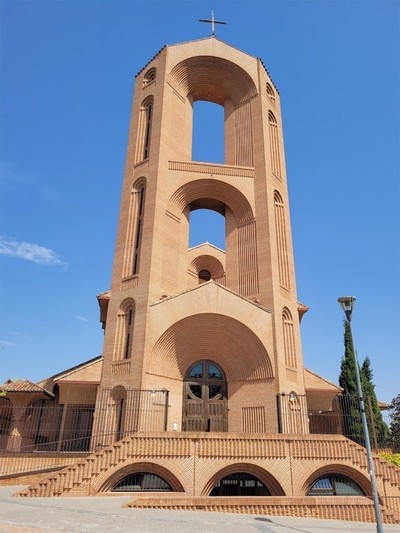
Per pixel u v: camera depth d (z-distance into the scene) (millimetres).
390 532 13344
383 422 29766
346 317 14031
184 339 25062
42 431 27391
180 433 17812
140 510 13438
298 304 30922
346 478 18766
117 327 25141
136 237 27578
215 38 33688
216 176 29562
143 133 31047
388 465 18438
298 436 18641
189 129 32469
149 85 32156
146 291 24609
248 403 24578
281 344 25516
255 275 27656
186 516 12953
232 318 25016
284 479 17875
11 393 26438
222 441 18031
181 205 29438
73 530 9602
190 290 25344
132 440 17328
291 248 30281
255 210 29250
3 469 18344
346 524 14281
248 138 32000
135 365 23000
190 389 25438
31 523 10117
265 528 11781
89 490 16047
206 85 34156
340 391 28000
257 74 33406
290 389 25031
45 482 15391
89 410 26688
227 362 26062
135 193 28859
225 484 19047
